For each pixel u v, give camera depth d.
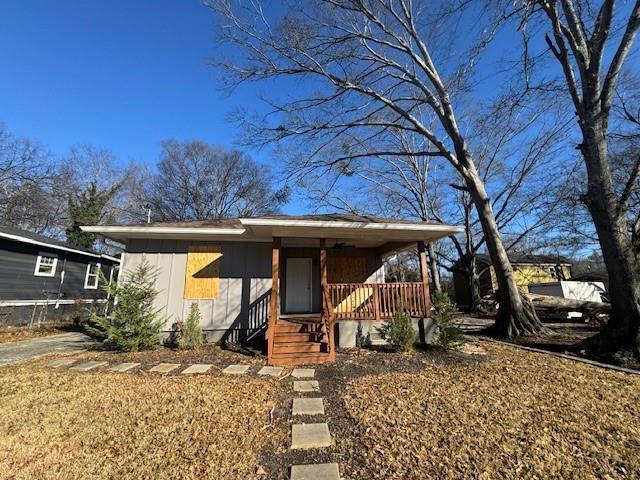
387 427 3.67
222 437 3.46
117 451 3.13
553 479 2.68
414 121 11.52
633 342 6.54
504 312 10.28
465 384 5.19
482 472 2.78
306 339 7.84
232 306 9.40
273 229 8.18
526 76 9.01
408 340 7.73
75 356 7.35
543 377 5.52
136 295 8.08
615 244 7.06
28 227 23.80
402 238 9.50
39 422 3.74
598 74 7.41
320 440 3.38
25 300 12.69
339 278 11.38
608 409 4.09
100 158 28.80
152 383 5.26
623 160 14.45
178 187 31.30
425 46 11.15
